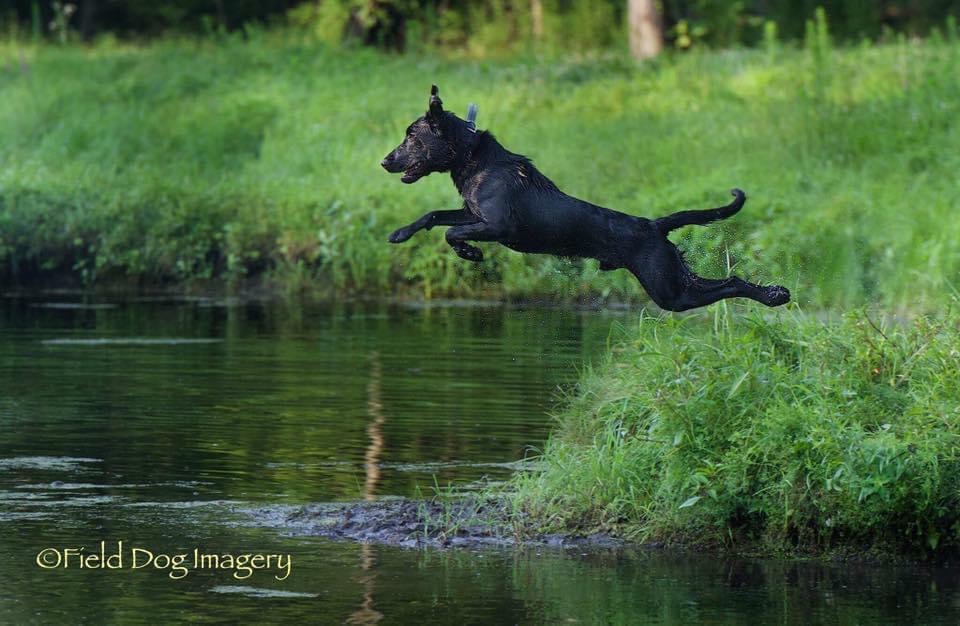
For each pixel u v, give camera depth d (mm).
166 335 17438
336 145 26078
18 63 33656
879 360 9844
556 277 19141
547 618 7754
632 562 8844
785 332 10250
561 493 9680
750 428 9250
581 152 23484
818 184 20812
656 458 9547
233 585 8234
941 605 8070
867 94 24781
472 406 13039
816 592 8281
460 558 8844
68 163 26594
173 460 11016
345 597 8055
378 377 14523
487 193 9328
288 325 18406
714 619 7777
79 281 23047
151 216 23188
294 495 10062
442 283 21047
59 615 7699
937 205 19359
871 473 8898
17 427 12086
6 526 9273
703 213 9438
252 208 23000
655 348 10391
